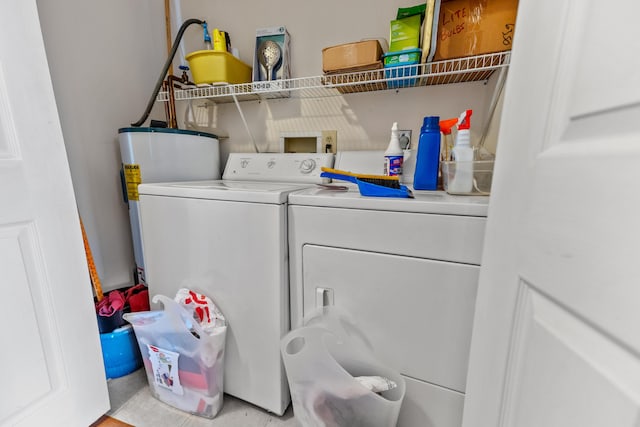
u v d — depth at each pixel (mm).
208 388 1078
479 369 662
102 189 1611
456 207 749
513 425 537
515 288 538
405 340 857
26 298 880
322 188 1169
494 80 1231
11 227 841
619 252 327
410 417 890
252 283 1019
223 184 1351
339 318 929
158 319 1082
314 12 1571
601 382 348
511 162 554
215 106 1921
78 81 1477
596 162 359
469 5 1054
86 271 1042
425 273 804
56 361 959
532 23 503
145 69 1834
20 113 848
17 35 832
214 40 1521
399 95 1515
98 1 1547
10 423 855
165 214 1145
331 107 1654
